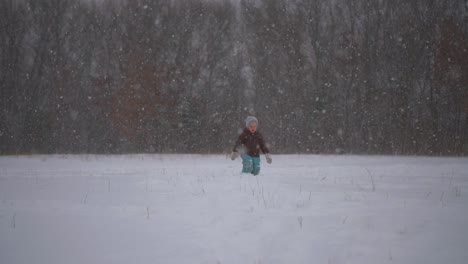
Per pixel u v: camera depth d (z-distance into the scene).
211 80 40.50
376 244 3.82
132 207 5.81
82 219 5.07
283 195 6.48
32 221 4.98
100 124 38.81
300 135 38.78
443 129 34.91
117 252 3.79
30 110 38.56
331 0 39.47
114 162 17.77
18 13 38.59
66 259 3.63
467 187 7.63
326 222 4.65
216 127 39.16
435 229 4.25
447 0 35.59
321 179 9.04
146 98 35.66
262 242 4.00
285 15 39.16
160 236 4.27
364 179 9.18
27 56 39.34
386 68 37.94
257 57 39.50
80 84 39.66
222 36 40.47
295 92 39.16
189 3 40.09
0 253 3.81
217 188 7.46
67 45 39.88
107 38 40.06
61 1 39.34
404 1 37.47
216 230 4.46
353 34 38.47
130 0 39.25
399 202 5.83
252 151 10.21
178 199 6.44
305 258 3.54
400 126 36.44
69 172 12.57
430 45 36.09
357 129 38.03
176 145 36.91
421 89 36.97
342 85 38.94
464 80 32.91
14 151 36.59
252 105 40.91
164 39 39.31
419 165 14.02
